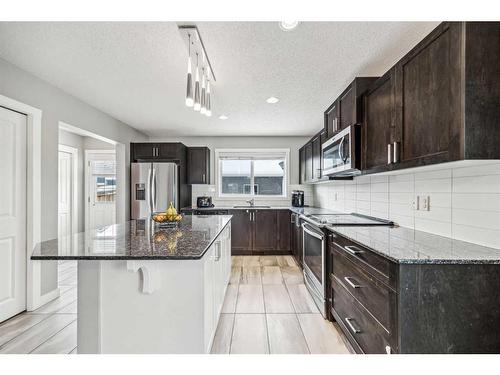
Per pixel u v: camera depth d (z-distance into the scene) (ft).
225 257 9.91
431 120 4.93
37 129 9.08
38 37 6.71
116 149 15.38
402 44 6.91
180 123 15.21
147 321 5.62
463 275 4.31
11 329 7.67
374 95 7.23
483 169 5.21
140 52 7.41
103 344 5.61
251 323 8.03
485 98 4.16
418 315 4.28
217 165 18.86
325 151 10.53
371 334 5.30
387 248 5.09
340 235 6.98
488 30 4.16
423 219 6.99
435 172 6.53
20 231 8.68
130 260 4.72
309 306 9.19
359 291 5.89
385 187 8.85
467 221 5.61
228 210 16.56
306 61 7.81
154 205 15.57
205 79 7.83
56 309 8.94
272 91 10.16
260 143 18.85
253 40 6.72
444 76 4.57
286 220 16.58
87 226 18.38
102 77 9.10
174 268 5.64
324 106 11.96
